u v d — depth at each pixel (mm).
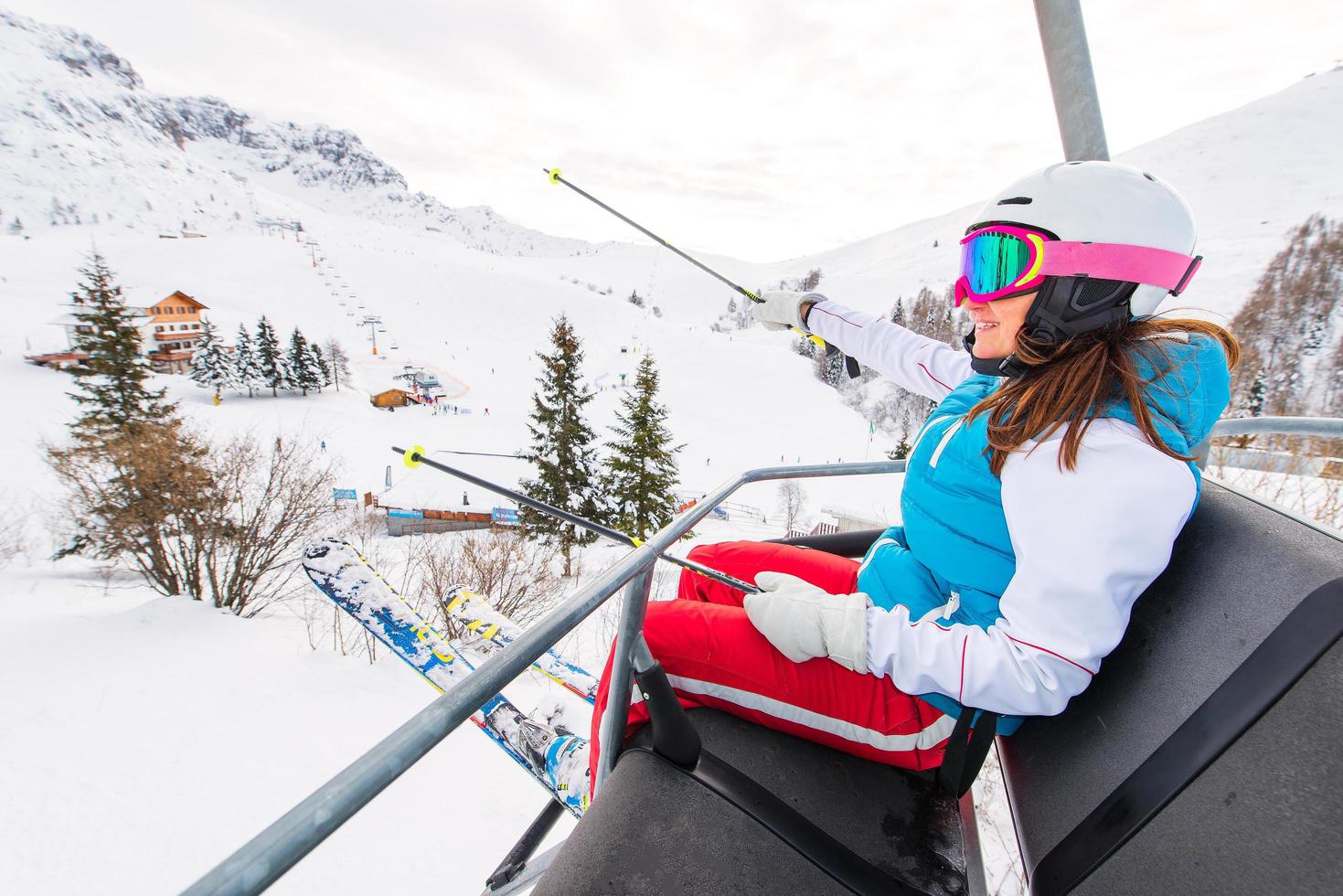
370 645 8789
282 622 10047
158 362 62656
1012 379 990
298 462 12727
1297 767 577
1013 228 917
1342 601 613
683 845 862
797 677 1023
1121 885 694
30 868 5047
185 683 7617
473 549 12570
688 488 33750
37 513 18672
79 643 8773
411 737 588
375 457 34094
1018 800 968
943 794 1020
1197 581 825
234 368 56000
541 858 1423
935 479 1059
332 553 2846
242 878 471
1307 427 1658
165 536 11469
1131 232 855
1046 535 819
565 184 1924
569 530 17672
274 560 11523
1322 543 707
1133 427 816
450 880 4852
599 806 922
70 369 20578
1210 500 920
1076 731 894
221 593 11266
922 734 997
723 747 1022
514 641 717
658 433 18609
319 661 8344
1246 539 799
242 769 6211
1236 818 607
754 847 870
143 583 13156
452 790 5664
